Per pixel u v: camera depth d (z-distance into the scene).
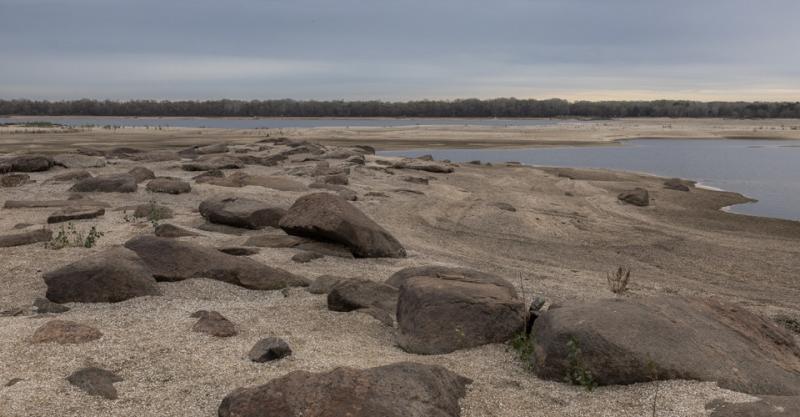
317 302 9.55
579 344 6.64
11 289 9.79
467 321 7.85
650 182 34.53
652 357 6.49
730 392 6.05
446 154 54.59
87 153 33.81
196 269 10.33
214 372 6.41
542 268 15.01
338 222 13.22
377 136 77.12
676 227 21.92
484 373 6.82
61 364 6.43
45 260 11.28
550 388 6.45
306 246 13.45
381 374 5.70
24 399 5.65
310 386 5.28
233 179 23.77
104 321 7.97
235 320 8.26
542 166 44.88
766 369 6.77
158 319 8.12
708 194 30.77
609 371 6.46
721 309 8.30
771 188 33.94
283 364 6.70
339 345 7.51
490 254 16.59
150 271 9.93
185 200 20.55
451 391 6.00
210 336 7.48
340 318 8.70
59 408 5.54
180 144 55.44
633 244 18.92
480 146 64.12
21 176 22.55
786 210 26.80
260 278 10.40
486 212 22.56
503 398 6.14
